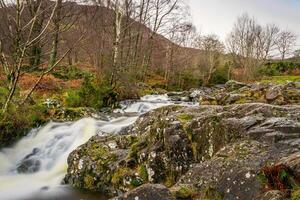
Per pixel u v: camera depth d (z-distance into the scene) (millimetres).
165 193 4863
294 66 56875
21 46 13492
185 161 7488
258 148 6039
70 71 23438
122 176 8055
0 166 10594
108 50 21281
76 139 11750
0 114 12211
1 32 14078
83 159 8992
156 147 7980
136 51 30672
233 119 7109
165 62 40500
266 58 60719
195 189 5750
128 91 22156
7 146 11867
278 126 6516
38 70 21891
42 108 14125
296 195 4371
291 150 5762
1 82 15805
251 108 7773
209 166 6039
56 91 18672
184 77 38938
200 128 7547
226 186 5289
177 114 8656
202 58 44094
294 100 12203
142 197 4879
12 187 8867
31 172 10188
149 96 25297
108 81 20281
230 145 6449
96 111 15367
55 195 8203
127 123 13148
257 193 4832
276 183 4742
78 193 8297
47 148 11531
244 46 52750
